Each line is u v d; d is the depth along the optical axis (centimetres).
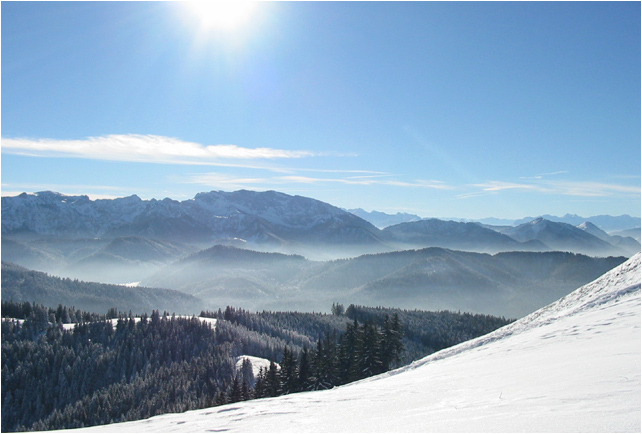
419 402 1226
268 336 15012
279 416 1242
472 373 1727
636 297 2584
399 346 6475
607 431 662
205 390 9669
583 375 1174
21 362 11506
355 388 1827
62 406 10488
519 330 2973
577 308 2933
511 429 759
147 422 1395
